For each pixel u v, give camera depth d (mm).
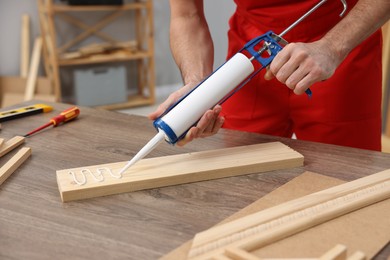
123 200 700
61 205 682
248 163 791
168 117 760
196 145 919
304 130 1237
